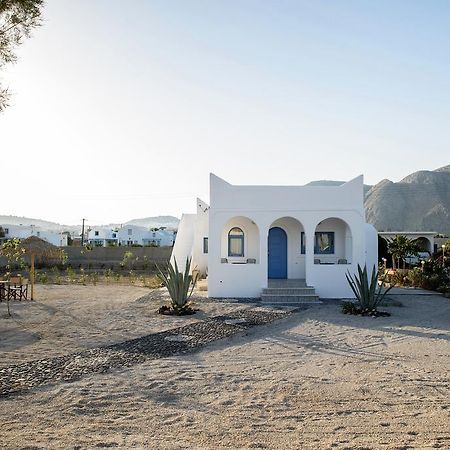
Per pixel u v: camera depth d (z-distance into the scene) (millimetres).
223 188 21438
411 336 13109
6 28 10594
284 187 21453
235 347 11688
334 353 11102
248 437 6152
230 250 23516
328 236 23406
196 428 6465
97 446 5820
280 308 18172
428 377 9000
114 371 9336
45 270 41844
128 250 46906
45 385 8359
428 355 10867
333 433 6289
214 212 21406
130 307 18641
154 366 9766
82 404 7410
